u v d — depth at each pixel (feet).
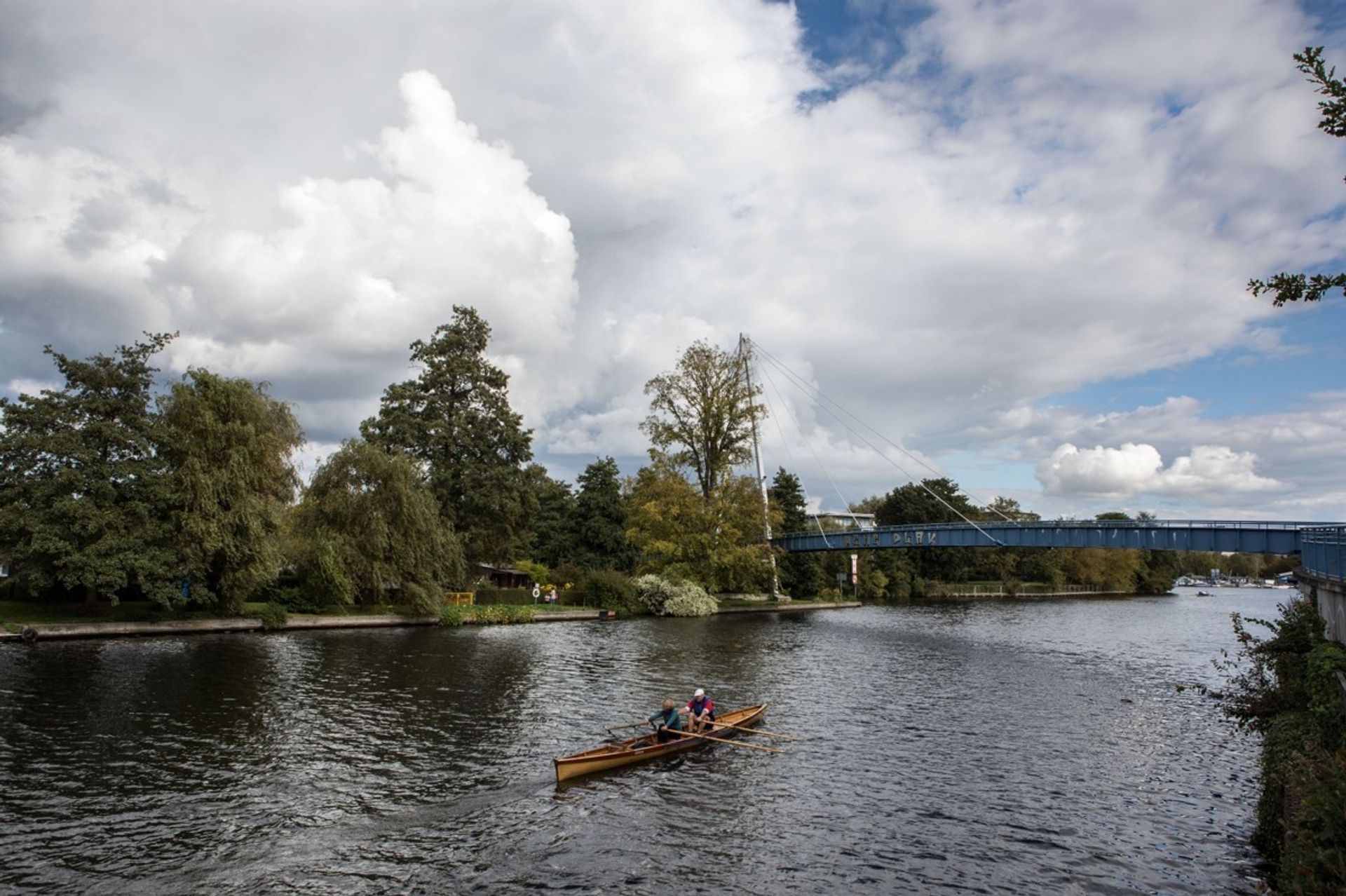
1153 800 55.52
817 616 228.84
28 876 39.27
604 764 58.75
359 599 167.84
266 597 158.20
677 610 209.05
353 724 70.03
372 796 51.88
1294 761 39.63
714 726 70.18
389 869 41.34
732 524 218.59
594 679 99.04
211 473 129.29
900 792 56.18
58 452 116.88
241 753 60.29
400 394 191.83
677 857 43.83
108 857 41.65
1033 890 40.63
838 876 41.88
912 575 367.04
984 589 382.63
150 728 66.23
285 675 92.43
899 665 122.21
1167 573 458.50
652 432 222.28
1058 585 408.26
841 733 73.72
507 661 111.65
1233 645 161.48
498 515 193.57
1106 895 40.14
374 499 157.69
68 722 67.46
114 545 118.32
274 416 148.15
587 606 207.10
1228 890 40.93
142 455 127.65
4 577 174.70
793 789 56.24
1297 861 31.81
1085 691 100.12
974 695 95.71
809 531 315.99
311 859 42.24
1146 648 154.61
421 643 129.49
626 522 246.27
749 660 123.13
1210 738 74.64
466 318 202.18
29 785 52.13
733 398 218.59
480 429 195.21
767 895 39.55
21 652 103.55
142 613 132.26
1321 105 29.09
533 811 50.24
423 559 161.48
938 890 40.47
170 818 47.16
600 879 40.81
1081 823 50.57
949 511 377.50
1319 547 80.94
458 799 52.01
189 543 127.13
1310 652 58.54
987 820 50.75
